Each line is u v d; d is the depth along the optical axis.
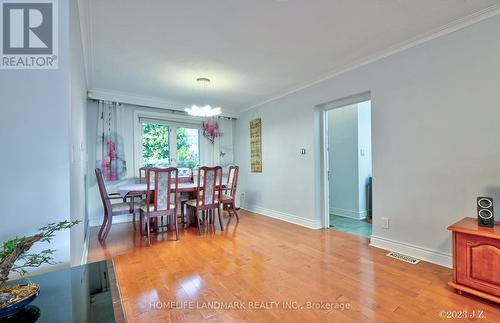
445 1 1.92
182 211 4.17
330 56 2.90
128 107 4.50
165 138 5.00
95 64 3.06
